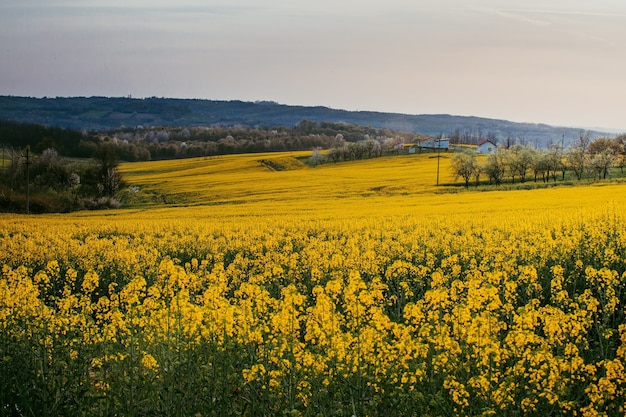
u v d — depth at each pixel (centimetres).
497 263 1858
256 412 930
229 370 982
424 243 2442
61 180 8881
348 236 2981
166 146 16325
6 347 1124
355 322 1141
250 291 1322
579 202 4338
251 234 3125
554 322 1055
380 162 11056
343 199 6103
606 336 1070
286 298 1095
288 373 968
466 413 888
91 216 5428
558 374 886
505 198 5203
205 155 16675
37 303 1198
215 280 1642
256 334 1043
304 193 6881
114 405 967
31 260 2370
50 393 1009
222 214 4919
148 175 10719
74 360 1052
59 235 3325
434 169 9375
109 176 8494
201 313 1073
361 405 920
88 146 14300
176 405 949
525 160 7731
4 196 7269
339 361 971
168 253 2689
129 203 7444
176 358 1014
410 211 4391
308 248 2400
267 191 7250
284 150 18038
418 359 1017
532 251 1981
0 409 973
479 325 1004
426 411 888
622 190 5350
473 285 1288
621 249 2006
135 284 1243
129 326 1086
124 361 1029
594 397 838
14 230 3756
